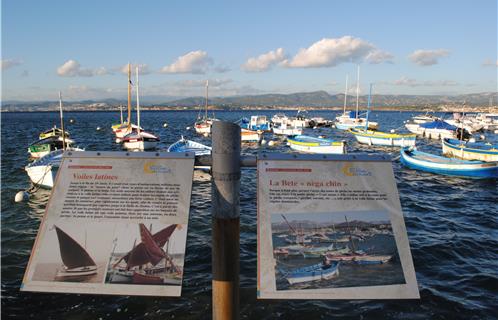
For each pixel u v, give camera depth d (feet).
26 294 27.78
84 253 11.34
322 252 11.32
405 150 96.84
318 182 12.06
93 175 12.11
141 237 11.44
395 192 12.21
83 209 11.78
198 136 191.62
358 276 11.30
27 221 46.93
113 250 11.35
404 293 11.16
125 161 12.24
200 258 34.37
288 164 12.13
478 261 34.60
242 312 25.96
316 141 129.49
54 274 11.19
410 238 40.70
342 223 11.68
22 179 73.00
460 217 49.88
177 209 11.69
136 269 11.21
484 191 66.85
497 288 29.32
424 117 292.20
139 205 11.78
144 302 26.89
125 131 154.30
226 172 11.16
